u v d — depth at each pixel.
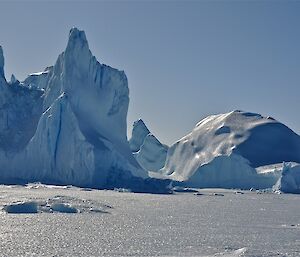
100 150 154.00
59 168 152.50
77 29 168.25
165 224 65.38
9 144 163.38
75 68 166.38
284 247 47.50
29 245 45.66
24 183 151.00
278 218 78.25
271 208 101.69
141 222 67.06
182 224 65.88
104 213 78.06
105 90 171.00
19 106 175.12
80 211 77.44
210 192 170.00
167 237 52.50
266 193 173.12
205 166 196.00
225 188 190.50
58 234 53.12
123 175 155.62
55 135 154.00
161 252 43.38
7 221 63.97
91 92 167.62
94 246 45.72
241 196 154.88
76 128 153.50
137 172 164.12
